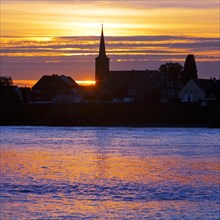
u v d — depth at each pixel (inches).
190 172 4768.7
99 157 5925.2
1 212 3358.8
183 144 7455.7
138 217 3289.9
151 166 5167.3
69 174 4616.1
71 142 7810.0
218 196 3764.8
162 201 3627.0
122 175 4594.0
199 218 3257.9
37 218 3262.8
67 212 3373.5
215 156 5989.2
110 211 3398.1
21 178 4367.6
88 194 3809.1
